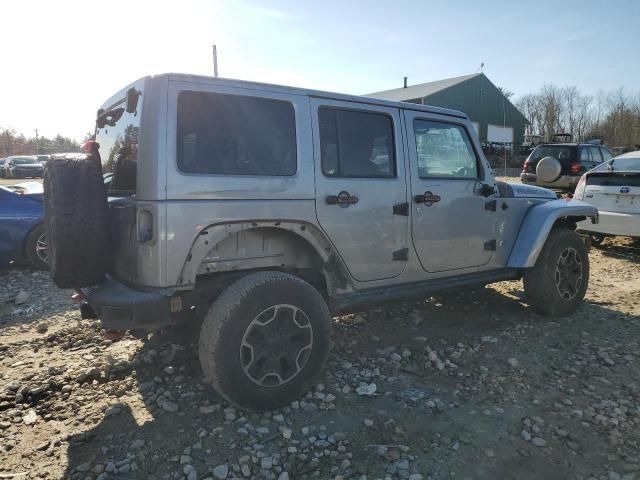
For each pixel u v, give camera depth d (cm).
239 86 319
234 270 332
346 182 357
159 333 428
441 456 278
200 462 271
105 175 383
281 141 333
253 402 309
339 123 363
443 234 420
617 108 4853
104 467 267
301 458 274
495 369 385
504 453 281
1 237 682
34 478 260
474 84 3591
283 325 319
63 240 291
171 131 290
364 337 450
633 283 642
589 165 1393
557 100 4966
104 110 399
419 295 412
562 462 273
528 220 487
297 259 358
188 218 293
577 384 361
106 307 299
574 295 509
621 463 272
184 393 345
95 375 370
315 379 335
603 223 776
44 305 553
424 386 358
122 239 319
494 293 586
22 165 3416
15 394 347
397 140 391
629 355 407
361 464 271
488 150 3466
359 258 370
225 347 297
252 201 315
